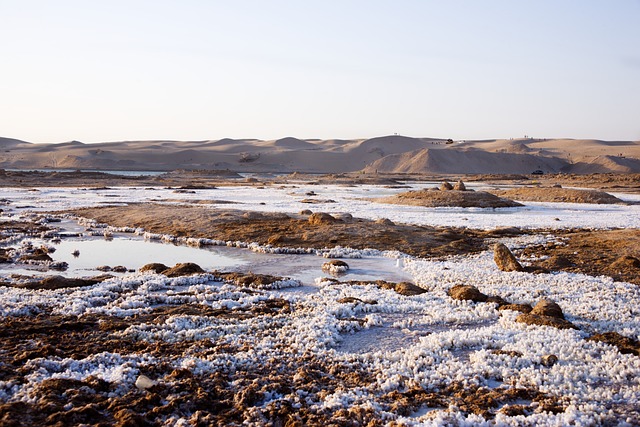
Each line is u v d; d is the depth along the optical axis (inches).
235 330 514.9
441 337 500.1
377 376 409.1
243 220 1359.5
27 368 389.4
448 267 876.0
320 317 559.5
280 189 3474.4
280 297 665.0
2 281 710.5
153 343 470.3
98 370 392.2
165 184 3941.9
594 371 416.2
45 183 3587.6
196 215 1443.2
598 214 1843.0
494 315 596.4
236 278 764.6
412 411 358.0
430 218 1640.0
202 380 391.2
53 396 342.6
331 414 347.3
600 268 873.5
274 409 347.6
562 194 2559.1
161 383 373.4
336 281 765.9
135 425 312.7
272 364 430.3
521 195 2687.0
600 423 341.1
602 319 578.9
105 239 1187.3
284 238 1123.9
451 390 391.2
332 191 3275.1
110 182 3961.6
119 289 683.4
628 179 4461.1
